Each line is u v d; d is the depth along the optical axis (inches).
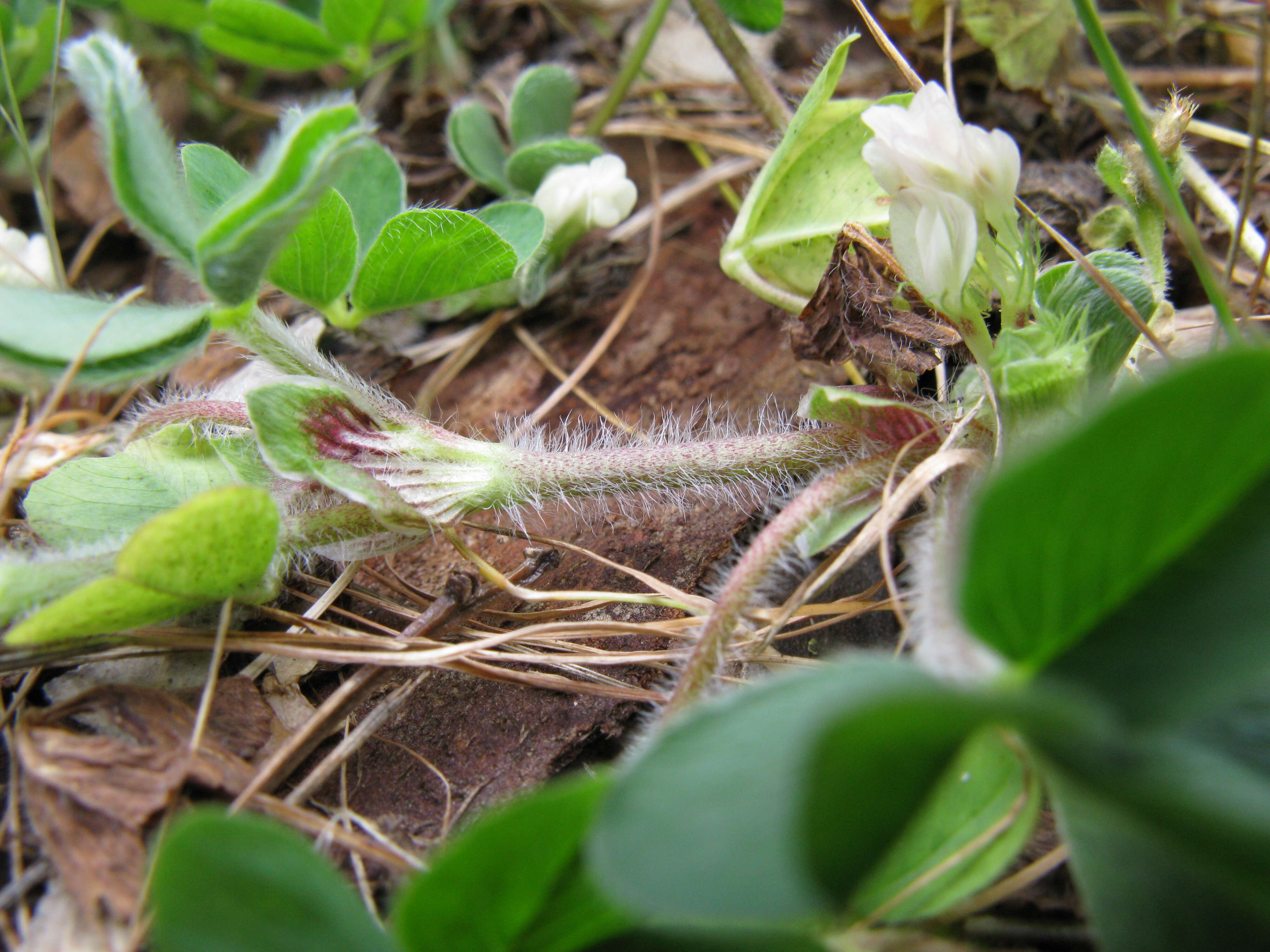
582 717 2.1
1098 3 3.4
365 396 2.1
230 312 1.9
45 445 2.3
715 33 2.7
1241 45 3.2
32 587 1.8
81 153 3.2
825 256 2.4
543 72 2.8
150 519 2.1
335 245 2.2
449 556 2.4
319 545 2.0
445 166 3.2
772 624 2.0
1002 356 1.9
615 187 2.6
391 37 3.1
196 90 3.4
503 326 2.8
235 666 2.1
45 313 1.8
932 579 1.8
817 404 2.0
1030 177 2.7
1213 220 2.7
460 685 2.1
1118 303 2.0
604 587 2.3
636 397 2.7
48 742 1.8
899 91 3.1
